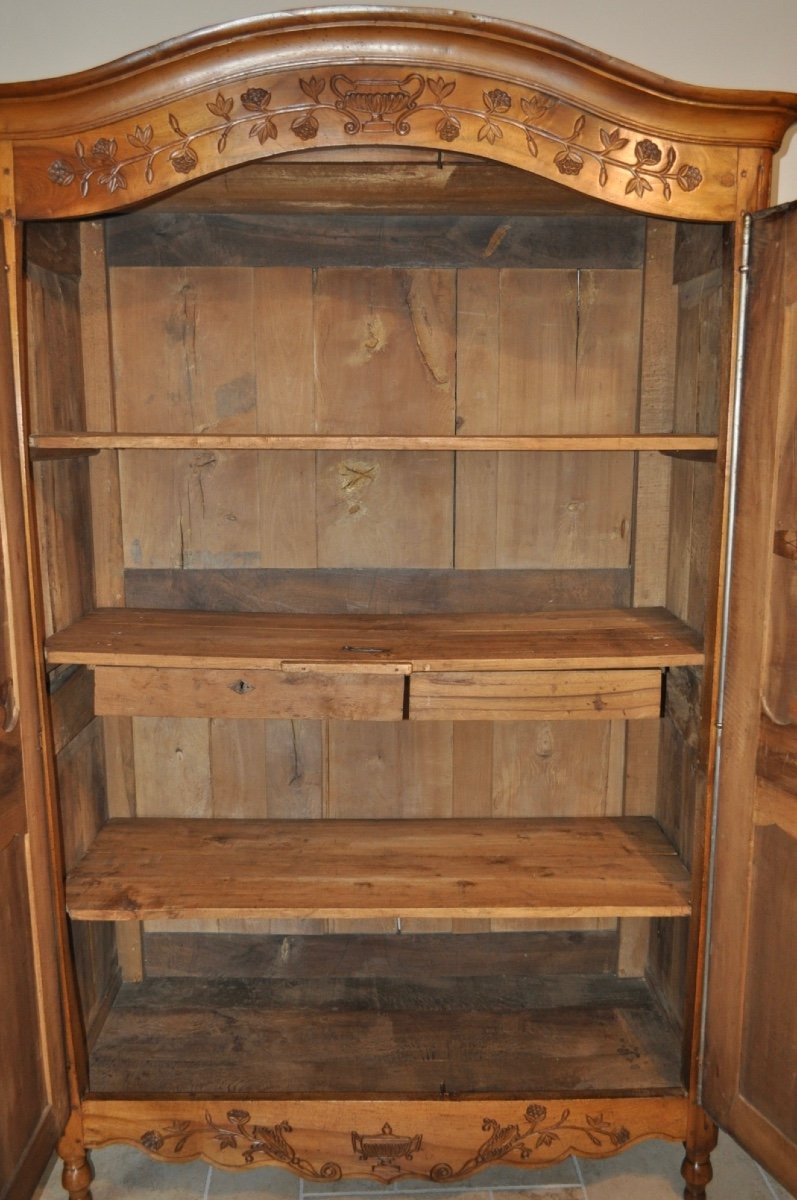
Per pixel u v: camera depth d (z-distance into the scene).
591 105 1.63
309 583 2.22
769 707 1.68
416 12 1.55
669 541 2.22
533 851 2.12
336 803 2.32
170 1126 1.91
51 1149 1.83
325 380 2.15
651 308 2.12
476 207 2.03
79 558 2.12
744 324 1.68
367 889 1.93
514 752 2.30
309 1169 1.93
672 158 1.65
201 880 1.97
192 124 1.62
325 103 1.62
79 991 1.97
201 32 1.55
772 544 1.64
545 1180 2.03
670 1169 2.07
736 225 1.67
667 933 2.22
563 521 2.22
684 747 2.08
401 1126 1.91
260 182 1.87
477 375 2.15
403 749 2.29
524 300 2.13
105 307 2.09
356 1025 2.17
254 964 2.36
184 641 1.96
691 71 2.11
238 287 2.11
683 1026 1.97
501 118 1.63
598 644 1.96
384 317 2.13
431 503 2.20
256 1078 1.98
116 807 2.29
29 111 1.61
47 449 1.82
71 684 2.01
